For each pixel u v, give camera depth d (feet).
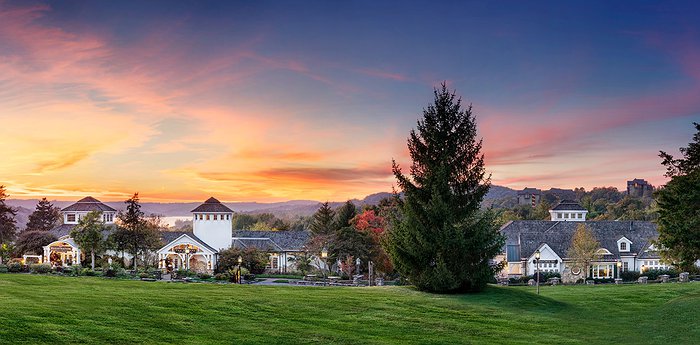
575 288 171.01
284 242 326.03
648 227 325.62
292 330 90.12
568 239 307.37
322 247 265.75
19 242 275.80
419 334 94.63
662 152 143.95
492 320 110.32
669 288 162.71
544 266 291.17
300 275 272.10
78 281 126.93
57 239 276.00
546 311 123.95
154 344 75.20
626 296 149.18
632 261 303.89
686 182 134.92
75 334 75.41
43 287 112.16
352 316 104.88
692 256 138.21
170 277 203.72
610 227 325.62
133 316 88.94
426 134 145.28
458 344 88.74
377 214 375.45
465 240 137.39
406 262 141.49
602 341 95.50
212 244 312.71
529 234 311.27
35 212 492.54
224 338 81.56
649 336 100.22
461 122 146.41
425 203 143.95
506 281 215.31
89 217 255.29
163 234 308.81
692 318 112.16
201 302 104.47
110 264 240.94
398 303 120.37
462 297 133.08
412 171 146.30
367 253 264.11
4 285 111.86
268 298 114.73
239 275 207.10
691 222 132.16
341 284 211.82
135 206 255.91
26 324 76.89
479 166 146.51
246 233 335.26
